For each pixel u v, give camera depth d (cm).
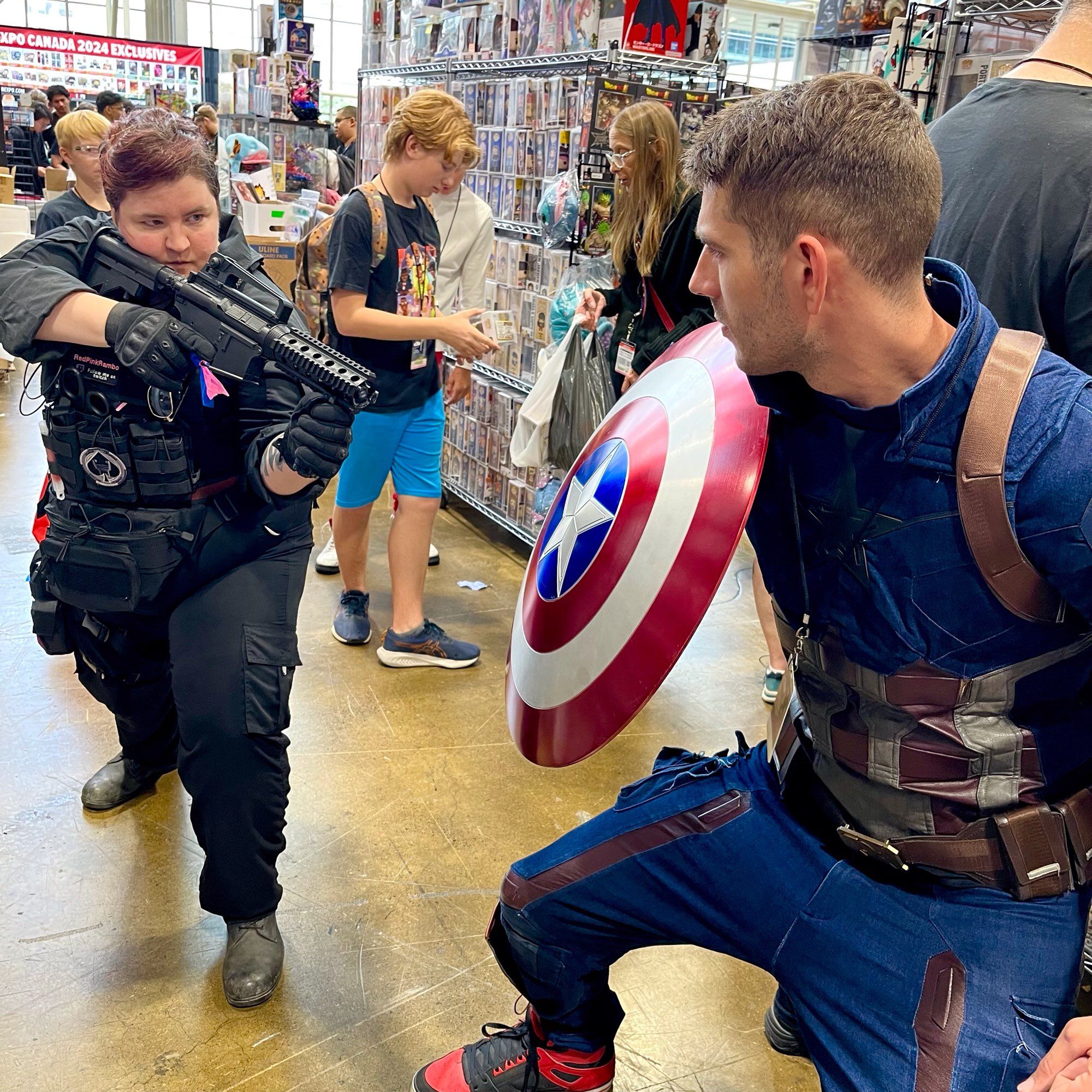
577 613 108
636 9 322
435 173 270
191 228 154
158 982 181
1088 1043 78
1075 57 133
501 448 407
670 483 103
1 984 177
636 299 297
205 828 172
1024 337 87
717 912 112
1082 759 97
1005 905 96
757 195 83
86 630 188
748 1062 172
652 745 270
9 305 148
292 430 150
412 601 305
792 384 95
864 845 102
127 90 1104
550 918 122
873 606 94
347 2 1723
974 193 136
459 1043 171
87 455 160
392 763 255
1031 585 86
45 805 227
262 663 167
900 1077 92
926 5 284
